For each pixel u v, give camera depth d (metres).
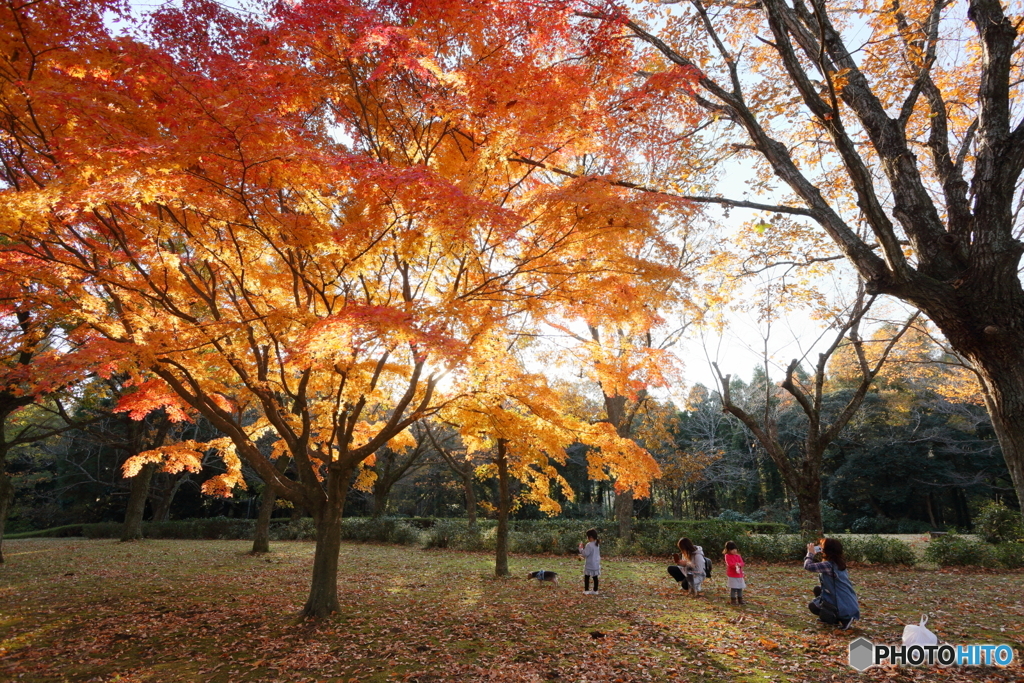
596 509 33.47
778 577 12.05
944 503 33.34
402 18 5.63
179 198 4.82
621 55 5.75
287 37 5.18
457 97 5.63
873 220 5.59
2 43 4.86
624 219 5.30
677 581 10.27
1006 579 11.12
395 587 10.66
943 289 5.70
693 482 25.45
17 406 14.02
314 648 6.24
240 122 4.20
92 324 6.42
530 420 9.27
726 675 5.18
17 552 18.14
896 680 4.97
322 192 5.92
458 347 5.07
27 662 5.94
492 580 11.53
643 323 6.86
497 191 6.36
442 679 5.20
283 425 7.63
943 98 8.46
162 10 5.28
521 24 5.44
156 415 25.00
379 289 7.85
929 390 26.33
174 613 8.19
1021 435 5.37
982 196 5.57
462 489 32.22
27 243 5.73
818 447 14.90
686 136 7.57
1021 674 5.09
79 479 32.41
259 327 6.90
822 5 5.42
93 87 4.81
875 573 12.12
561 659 5.77
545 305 7.01
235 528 26.45
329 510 7.98
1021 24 6.79
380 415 15.52
